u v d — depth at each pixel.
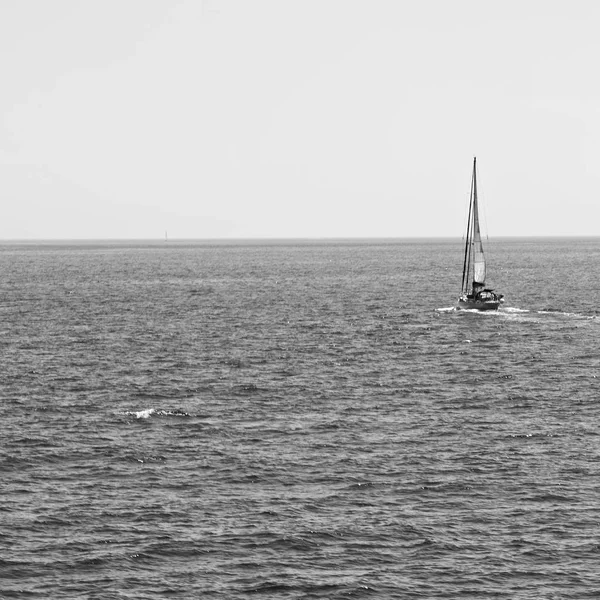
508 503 94.50
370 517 91.12
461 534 87.25
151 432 120.06
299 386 149.62
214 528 88.38
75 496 96.25
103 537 86.31
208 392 144.88
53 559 81.94
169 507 93.44
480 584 78.06
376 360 174.62
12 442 114.69
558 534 87.12
